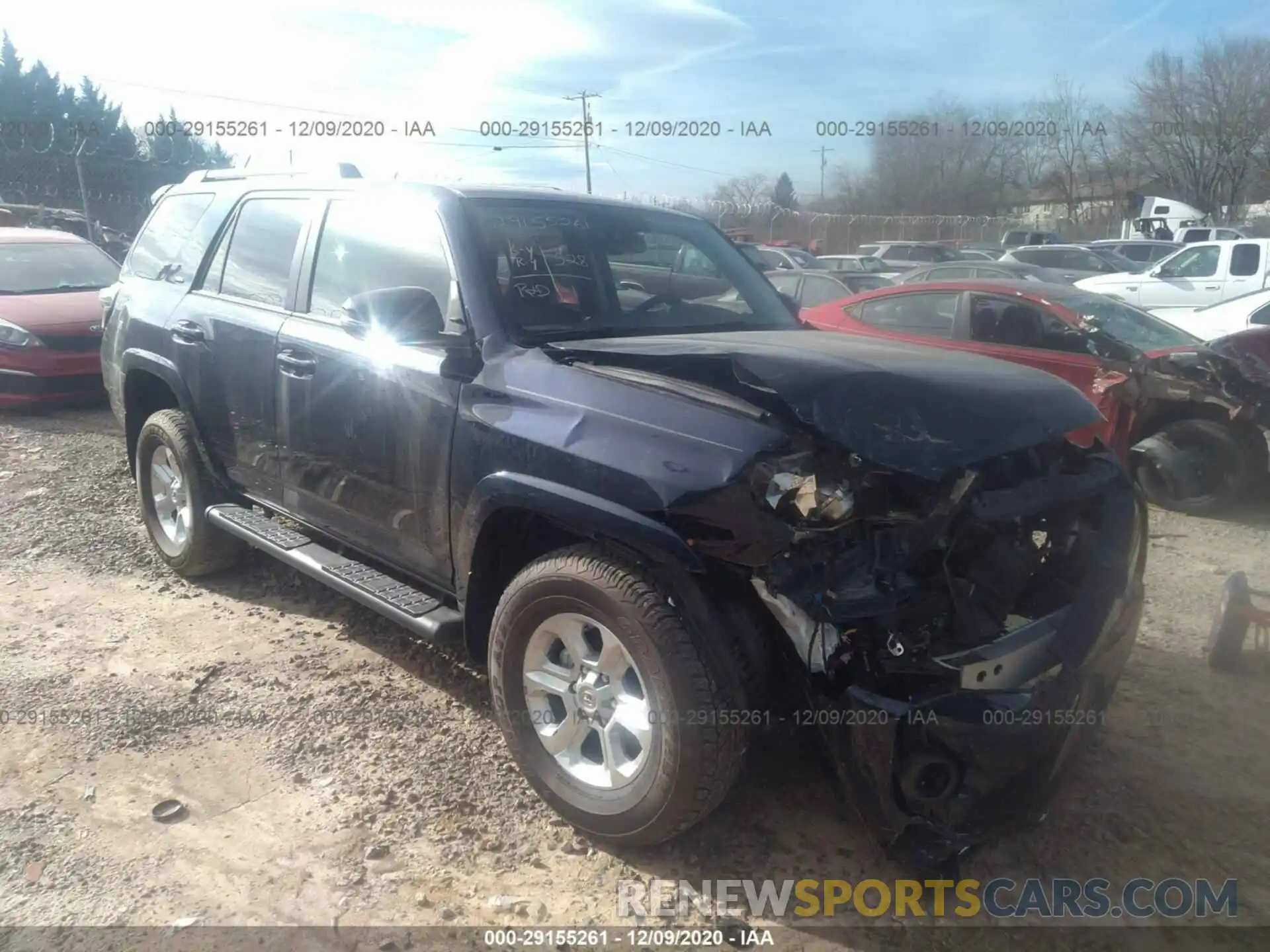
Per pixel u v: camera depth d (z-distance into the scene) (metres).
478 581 3.29
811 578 2.54
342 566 3.90
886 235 32.31
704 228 4.59
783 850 3.00
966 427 2.79
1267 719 3.83
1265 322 10.70
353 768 3.38
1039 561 3.08
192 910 2.71
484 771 3.38
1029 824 2.81
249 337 4.29
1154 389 6.81
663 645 2.65
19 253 9.77
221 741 3.54
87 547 5.40
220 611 4.64
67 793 3.21
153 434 4.94
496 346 3.31
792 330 4.16
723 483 2.58
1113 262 20.98
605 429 2.86
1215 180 36.53
